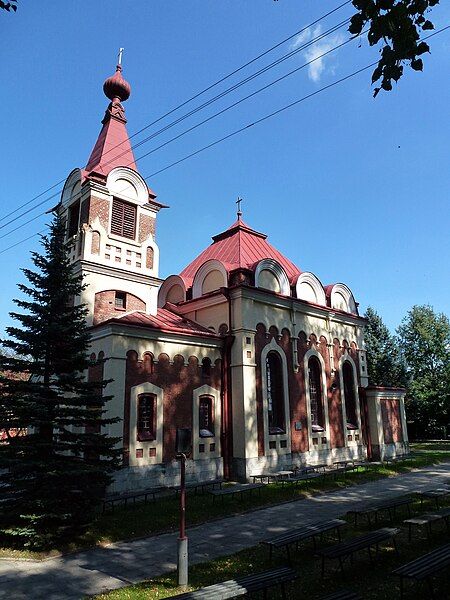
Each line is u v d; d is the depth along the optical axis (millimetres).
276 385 25188
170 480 19984
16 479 12414
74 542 12156
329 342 29344
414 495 15859
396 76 6441
